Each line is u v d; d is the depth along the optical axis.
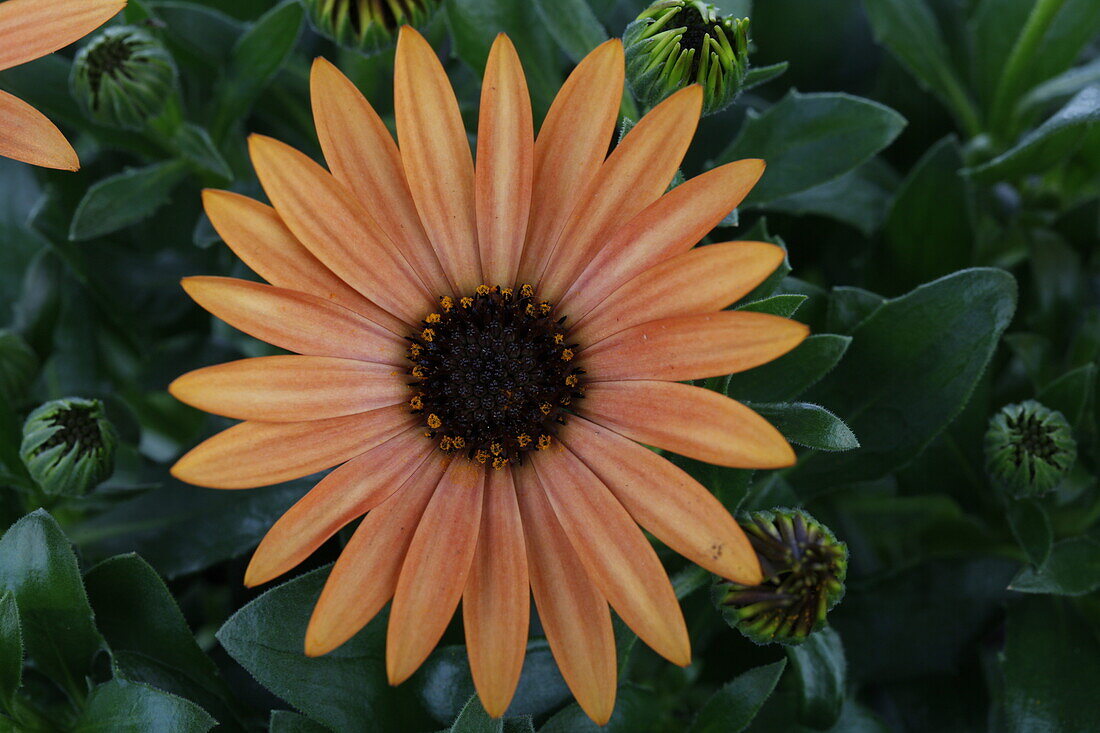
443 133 0.33
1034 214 0.38
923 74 0.38
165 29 0.37
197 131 0.36
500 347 0.33
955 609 0.36
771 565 0.32
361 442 0.33
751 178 0.32
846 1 0.39
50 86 0.37
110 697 0.33
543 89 0.36
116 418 0.38
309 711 0.33
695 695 0.36
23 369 0.36
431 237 0.33
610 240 0.32
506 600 0.32
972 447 0.36
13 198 0.39
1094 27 0.38
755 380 0.34
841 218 0.37
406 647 0.32
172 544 0.35
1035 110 0.38
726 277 0.31
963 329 0.34
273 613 0.33
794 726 0.35
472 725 0.32
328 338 0.33
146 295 0.38
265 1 0.39
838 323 0.35
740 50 0.33
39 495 0.35
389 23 0.35
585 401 0.33
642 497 0.32
